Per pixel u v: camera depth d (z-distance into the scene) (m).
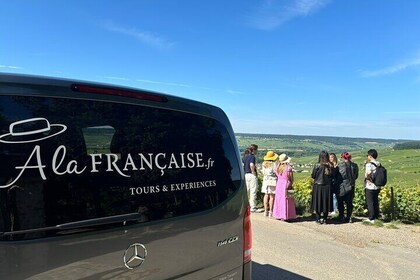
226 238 2.79
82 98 2.13
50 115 1.99
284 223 9.06
